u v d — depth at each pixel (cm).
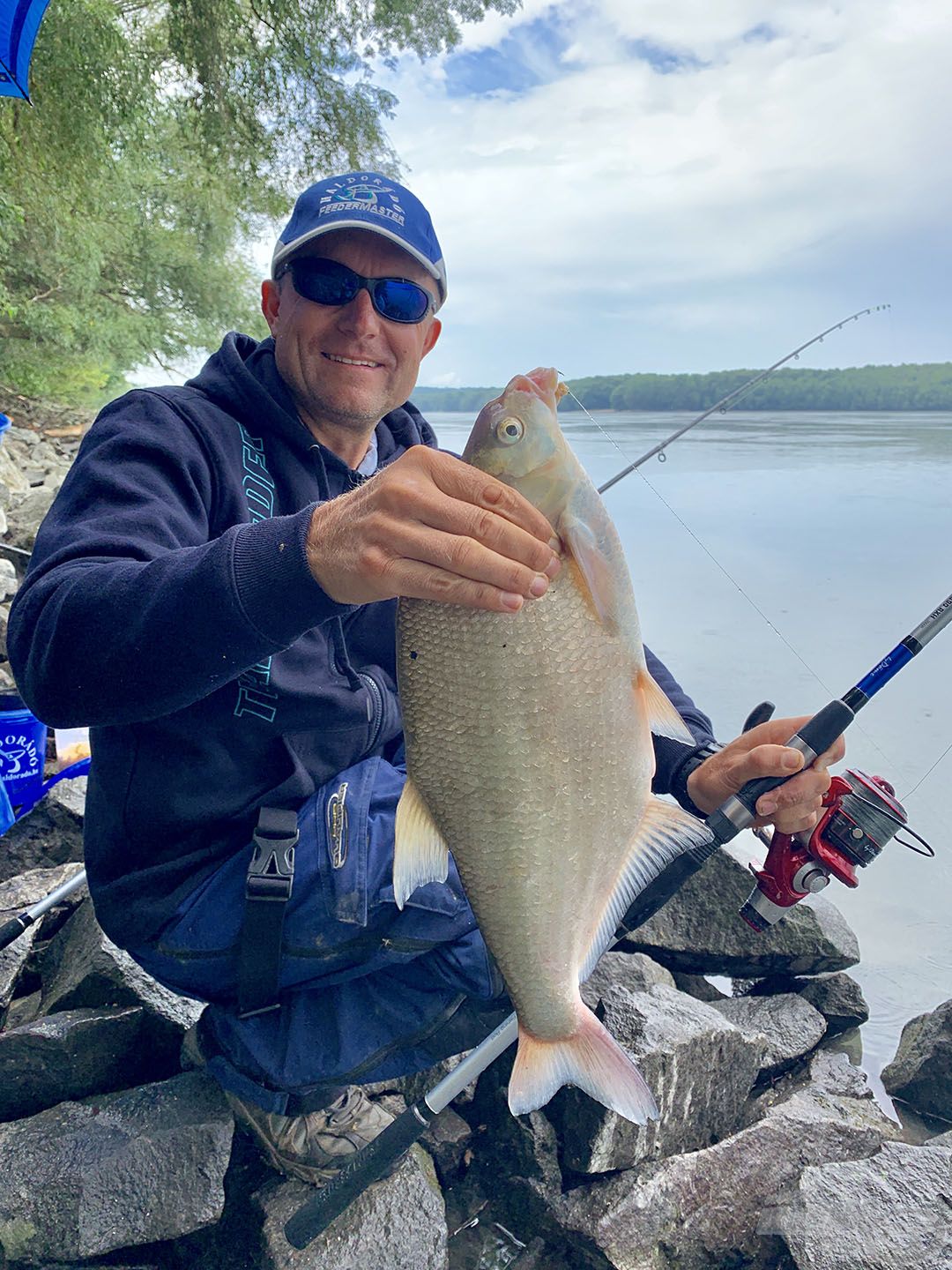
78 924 104
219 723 75
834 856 80
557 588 58
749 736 83
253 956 75
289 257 88
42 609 60
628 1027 89
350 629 89
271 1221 78
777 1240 80
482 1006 82
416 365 96
